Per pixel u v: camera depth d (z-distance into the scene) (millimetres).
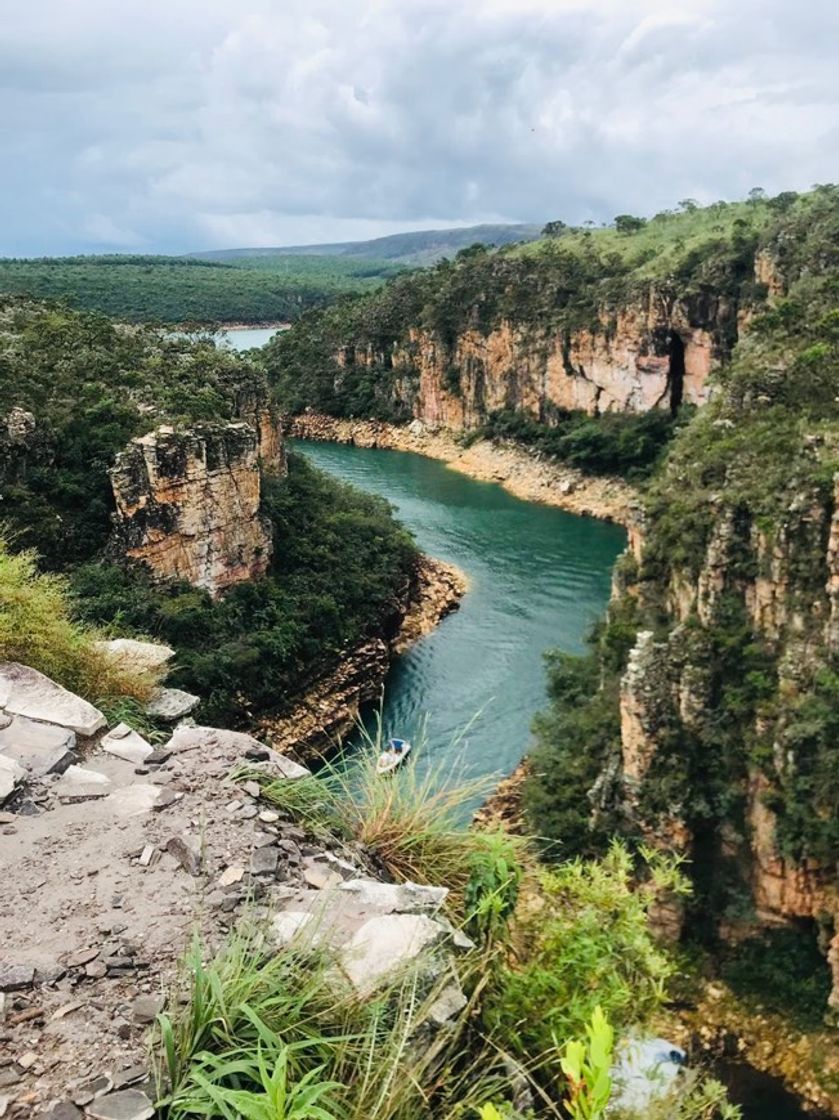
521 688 42906
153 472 38156
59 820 7148
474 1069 5379
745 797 25922
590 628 47000
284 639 41094
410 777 8125
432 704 41688
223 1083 4793
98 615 33906
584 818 28219
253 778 7820
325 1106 4652
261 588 43281
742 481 29500
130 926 5906
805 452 28609
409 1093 4777
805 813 23672
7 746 8227
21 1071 4809
